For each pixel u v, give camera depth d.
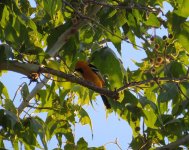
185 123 13.26
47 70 10.09
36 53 10.21
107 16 11.81
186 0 9.58
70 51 11.83
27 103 11.98
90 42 12.92
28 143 10.86
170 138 13.34
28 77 10.06
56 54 11.62
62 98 12.77
